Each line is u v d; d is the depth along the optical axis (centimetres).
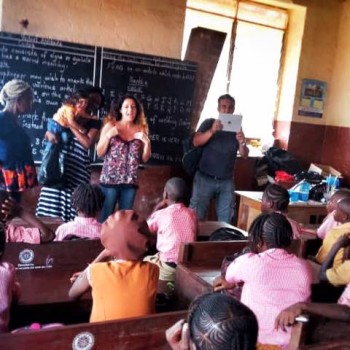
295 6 522
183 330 95
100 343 132
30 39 398
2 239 164
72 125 336
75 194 231
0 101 341
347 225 252
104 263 160
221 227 321
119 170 345
